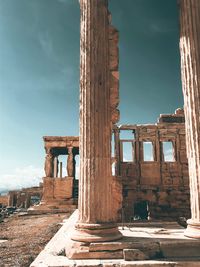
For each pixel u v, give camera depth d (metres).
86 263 7.24
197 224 8.49
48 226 17.12
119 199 17.83
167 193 29.81
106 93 9.32
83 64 9.41
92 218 8.33
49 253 8.18
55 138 29.78
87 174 8.67
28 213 25.78
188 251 7.84
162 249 7.82
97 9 9.62
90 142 8.83
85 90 9.20
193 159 8.98
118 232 8.55
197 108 9.16
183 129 31.06
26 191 40.66
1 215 26.86
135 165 30.34
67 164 29.55
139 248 7.75
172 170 30.23
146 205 31.27
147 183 29.98
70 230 10.60
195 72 9.37
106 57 9.54
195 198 8.77
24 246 12.10
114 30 13.06
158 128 31.11
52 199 28.53
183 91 9.67
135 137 31.03
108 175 8.84
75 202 28.39
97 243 7.82
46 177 29.06
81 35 9.69
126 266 7.15
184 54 9.73
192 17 9.69
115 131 31.08
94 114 8.98
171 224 12.66
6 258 10.19
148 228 11.22
